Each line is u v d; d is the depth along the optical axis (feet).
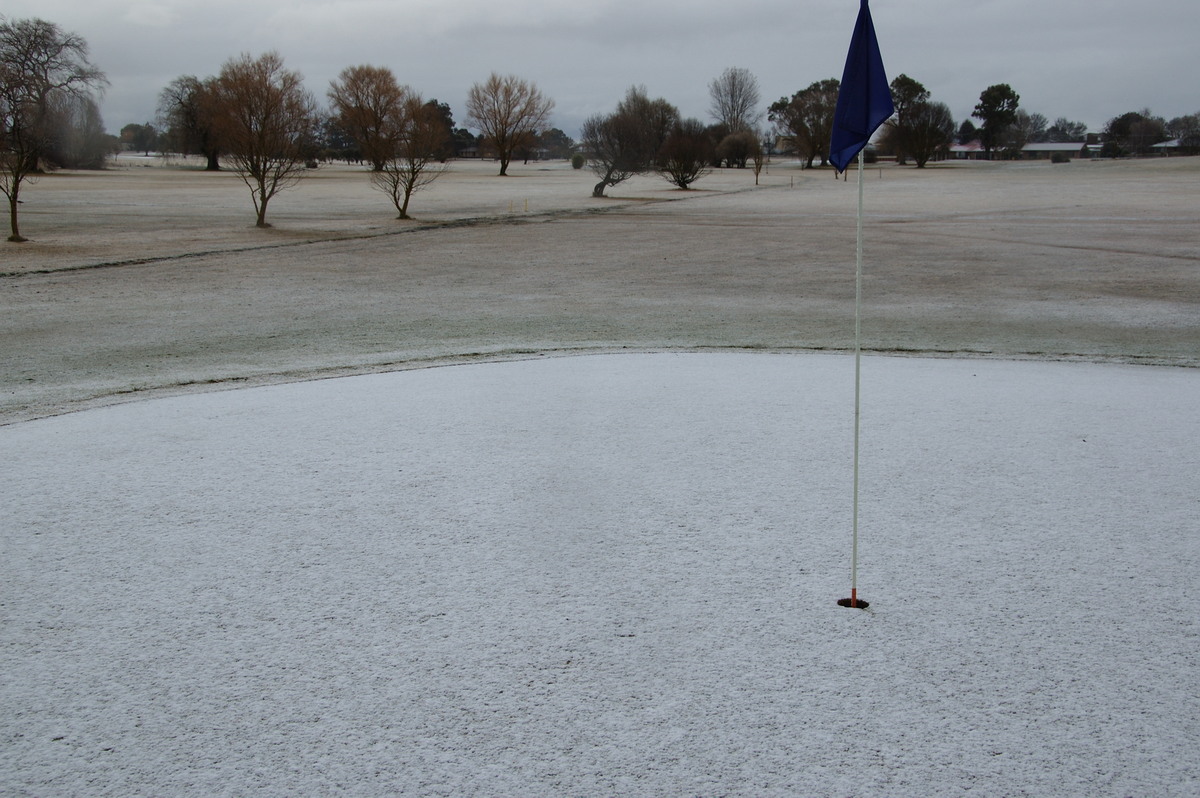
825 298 57.00
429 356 38.22
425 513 19.07
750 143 329.93
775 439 24.68
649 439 24.67
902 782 10.38
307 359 37.60
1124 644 13.52
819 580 15.80
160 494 20.34
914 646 13.48
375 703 12.02
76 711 11.89
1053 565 16.39
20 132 88.07
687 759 10.82
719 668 12.89
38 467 22.30
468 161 459.32
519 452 23.49
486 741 11.19
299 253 80.94
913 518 18.72
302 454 23.36
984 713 11.75
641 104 279.90
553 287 62.13
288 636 13.87
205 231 98.48
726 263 74.84
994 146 453.58
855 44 13.57
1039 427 25.91
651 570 16.20
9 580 15.88
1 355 38.34
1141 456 23.03
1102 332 44.50
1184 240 86.69
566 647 13.50
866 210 133.49
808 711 11.80
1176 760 10.75
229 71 125.70
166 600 15.11
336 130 372.58
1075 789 10.25
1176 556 16.76
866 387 31.45
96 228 100.07
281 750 11.03
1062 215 117.80
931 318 49.11
